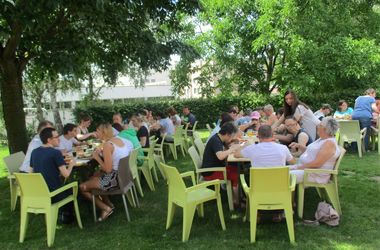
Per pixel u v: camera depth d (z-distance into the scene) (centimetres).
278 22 1320
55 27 637
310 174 401
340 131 734
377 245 337
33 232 414
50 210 371
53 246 372
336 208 405
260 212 404
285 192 346
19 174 369
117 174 430
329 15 1354
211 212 444
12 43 607
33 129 1397
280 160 375
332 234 364
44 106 1759
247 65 1638
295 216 415
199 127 1586
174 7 679
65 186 388
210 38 1591
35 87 1427
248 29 1495
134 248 357
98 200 449
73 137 586
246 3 1475
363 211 424
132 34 648
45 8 512
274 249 337
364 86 1409
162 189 566
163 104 1577
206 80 1791
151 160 592
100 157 446
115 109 1498
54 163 395
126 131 565
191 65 1797
